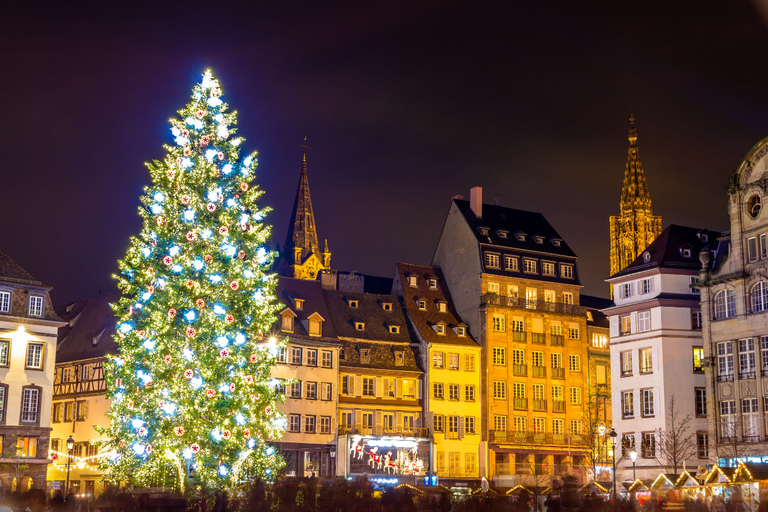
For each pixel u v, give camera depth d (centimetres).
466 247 9394
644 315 7369
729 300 6328
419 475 8262
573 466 8969
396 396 8581
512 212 9944
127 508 4019
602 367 9744
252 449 4881
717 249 6700
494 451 8744
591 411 9400
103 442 4812
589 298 10825
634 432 7294
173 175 4572
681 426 6888
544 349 9262
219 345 4481
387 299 9125
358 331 8644
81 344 8106
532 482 8519
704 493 4681
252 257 4838
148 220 4712
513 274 9312
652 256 7594
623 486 6619
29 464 6425
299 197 19925
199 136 4800
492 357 8931
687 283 7331
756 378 6025
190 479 5153
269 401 4931
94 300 8550
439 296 9394
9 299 6538
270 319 4916
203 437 4625
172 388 4503
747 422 6062
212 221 4678
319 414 8069
